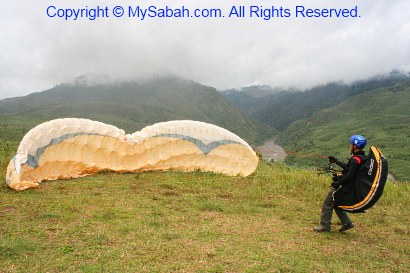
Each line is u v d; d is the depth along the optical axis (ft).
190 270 15.74
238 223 23.61
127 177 38.11
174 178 38.09
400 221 26.71
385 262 18.29
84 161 38.34
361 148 21.07
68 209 24.70
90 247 17.98
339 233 22.76
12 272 14.87
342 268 16.94
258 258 17.43
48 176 35.40
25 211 23.81
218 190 33.68
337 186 21.47
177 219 23.58
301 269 16.51
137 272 15.33
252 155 42.50
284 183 37.68
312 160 118.32
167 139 41.96
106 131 39.93
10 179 30.07
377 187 19.39
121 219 23.02
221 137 43.09
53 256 16.67
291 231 22.50
